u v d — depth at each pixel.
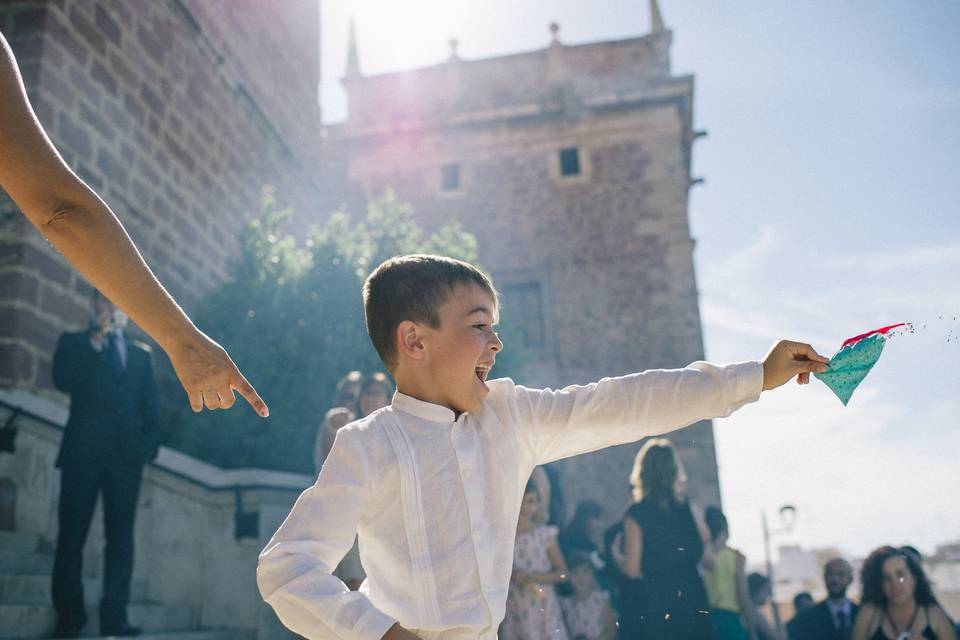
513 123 22.03
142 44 9.65
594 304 20.53
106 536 5.30
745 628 5.65
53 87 8.01
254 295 9.78
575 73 22.30
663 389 1.71
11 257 7.27
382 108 23.19
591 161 21.52
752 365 1.71
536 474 4.92
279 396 9.27
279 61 13.45
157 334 1.38
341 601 1.44
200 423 9.04
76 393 5.29
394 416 1.69
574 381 19.98
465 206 21.69
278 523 7.08
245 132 12.09
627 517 4.59
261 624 6.77
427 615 1.55
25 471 6.16
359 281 9.97
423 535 1.59
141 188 9.42
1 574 5.18
